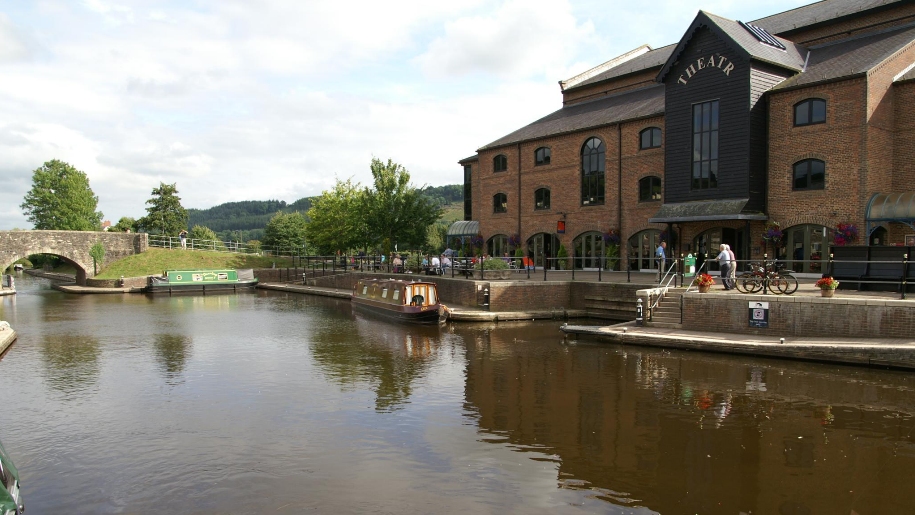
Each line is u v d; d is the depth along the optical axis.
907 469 7.85
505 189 33.94
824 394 11.08
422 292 23.77
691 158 24.22
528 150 32.62
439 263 29.45
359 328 21.41
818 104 21.33
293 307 29.50
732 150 22.77
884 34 23.48
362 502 7.26
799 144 21.69
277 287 40.47
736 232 23.47
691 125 24.16
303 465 8.45
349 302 31.88
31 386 13.20
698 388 11.75
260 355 16.38
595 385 12.27
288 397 11.98
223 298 35.09
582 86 35.66
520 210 33.06
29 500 7.57
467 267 27.11
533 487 7.57
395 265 32.47
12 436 9.94
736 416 10.05
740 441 8.95
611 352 15.46
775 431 9.31
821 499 7.08
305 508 7.15
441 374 13.66
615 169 28.55
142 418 10.78
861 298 13.80
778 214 22.31
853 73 20.03
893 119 21.11
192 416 10.84
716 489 7.40
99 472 8.41
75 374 14.33
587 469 8.09
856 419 9.73
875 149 20.34
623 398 11.28
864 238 20.02
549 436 9.38
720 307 15.80
